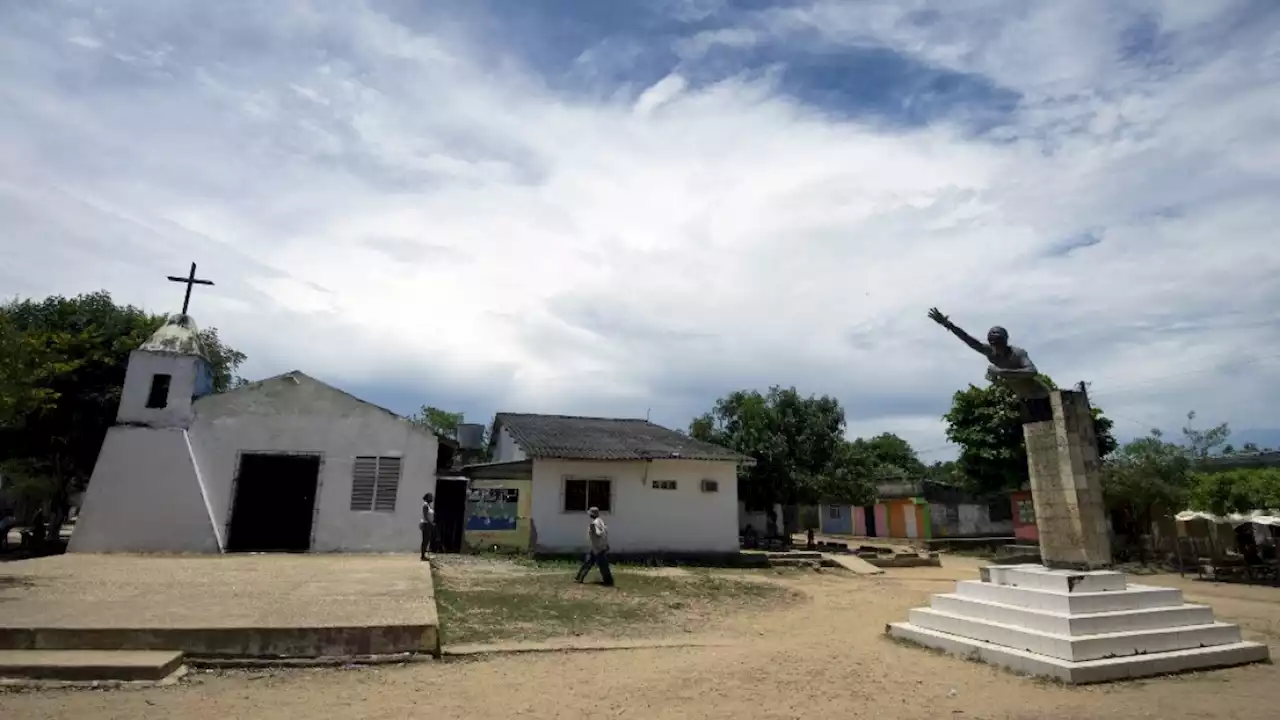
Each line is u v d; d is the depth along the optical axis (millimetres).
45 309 24125
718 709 6590
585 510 22672
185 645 7883
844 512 46594
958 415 33750
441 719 6180
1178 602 9555
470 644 9461
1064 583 9148
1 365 12016
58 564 14859
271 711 6355
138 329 24203
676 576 18906
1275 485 21719
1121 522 27875
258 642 8047
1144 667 8211
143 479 18656
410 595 11156
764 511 32344
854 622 13102
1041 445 10531
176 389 19562
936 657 9211
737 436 31281
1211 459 29219
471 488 22594
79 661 7270
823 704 6816
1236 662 8867
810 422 31188
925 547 36625
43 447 23578
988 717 6527
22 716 6047
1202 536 24875
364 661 8266
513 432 25094
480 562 19531
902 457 57625
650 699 6898
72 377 22469
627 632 11203
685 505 23672
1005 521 41938
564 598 13992
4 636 7668
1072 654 8109
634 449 23984
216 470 19375
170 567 14664
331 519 19750
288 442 19938
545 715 6340
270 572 14148
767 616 13703
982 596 10164
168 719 6059
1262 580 20953
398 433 20734
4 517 27797
